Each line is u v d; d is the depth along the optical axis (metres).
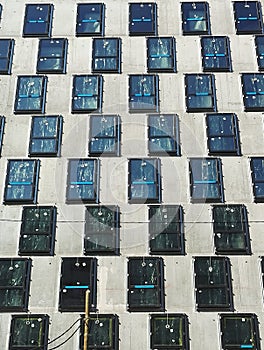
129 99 27.05
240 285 22.97
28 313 22.52
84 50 28.72
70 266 23.23
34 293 22.91
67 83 27.75
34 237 23.83
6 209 24.61
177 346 21.77
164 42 28.66
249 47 28.67
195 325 22.27
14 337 22.03
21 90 27.38
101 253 23.62
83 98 27.11
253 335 21.89
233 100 27.09
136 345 21.97
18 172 25.31
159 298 22.56
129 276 22.98
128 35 29.12
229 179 25.20
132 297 22.61
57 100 27.28
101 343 21.86
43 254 23.61
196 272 23.03
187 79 27.50
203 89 27.20
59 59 28.23
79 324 22.38
